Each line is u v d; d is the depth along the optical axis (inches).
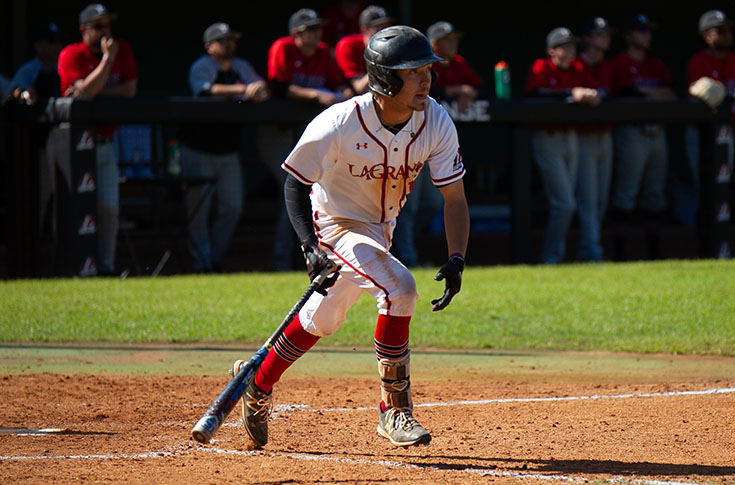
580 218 1621.6
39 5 2188.7
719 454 542.6
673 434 591.8
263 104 1440.7
